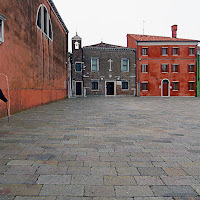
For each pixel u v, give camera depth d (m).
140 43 32.88
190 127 6.82
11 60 9.42
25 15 11.26
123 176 2.97
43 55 15.10
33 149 4.20
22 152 3.99
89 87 32.25
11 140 4.89
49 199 2.36
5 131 5.90
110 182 2.78
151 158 3.73
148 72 33.19
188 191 2.55
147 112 11.16
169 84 33.25
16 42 9.98
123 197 2.41
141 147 4.42
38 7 13.73
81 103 17.38
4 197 2.39
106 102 19.00
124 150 4.19
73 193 2.49
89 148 4.30
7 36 8.98
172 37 37.62
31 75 12.37
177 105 16.17
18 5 10.23
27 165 3.34
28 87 11.84
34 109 12.11
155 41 32.78
